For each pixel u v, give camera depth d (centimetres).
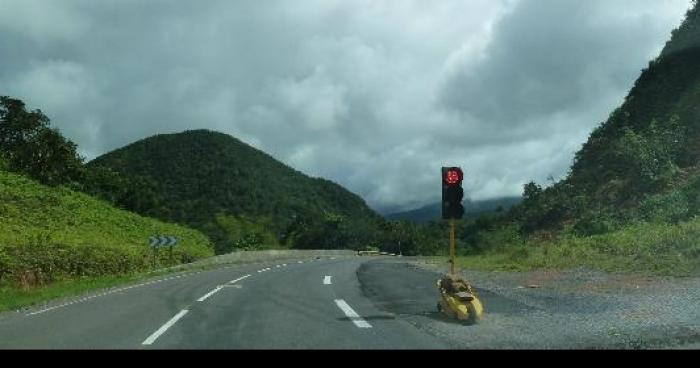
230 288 2041
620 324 1050
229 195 15025
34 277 2742
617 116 6281
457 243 8931
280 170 18412
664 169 4472
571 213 5109
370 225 11938
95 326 1177
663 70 5984
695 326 1002
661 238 2383
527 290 1702
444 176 1266
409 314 1285
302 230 12388
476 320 1147
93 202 7012
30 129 7938
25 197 5819
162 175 15750
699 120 4806
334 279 2383
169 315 1330
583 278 1919
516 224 5931
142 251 4709
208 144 16962
